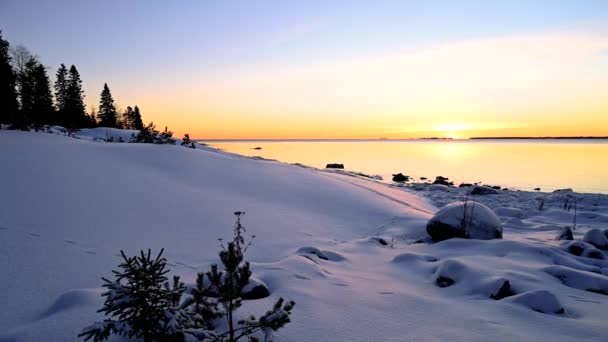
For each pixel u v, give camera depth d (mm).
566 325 3623
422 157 74625
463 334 3369
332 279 4930
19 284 4137
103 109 73688
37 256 5000
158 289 2664
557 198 19797
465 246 7523
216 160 16250
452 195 21938
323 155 79875
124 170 11781
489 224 8406
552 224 11922
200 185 12148
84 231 6367
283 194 13008
